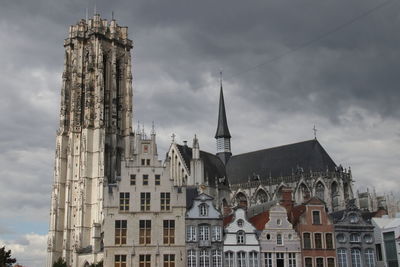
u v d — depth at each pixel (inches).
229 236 3850.9
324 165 6565.0
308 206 4040.4
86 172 7273.6
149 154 4020.7
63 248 7076.8
